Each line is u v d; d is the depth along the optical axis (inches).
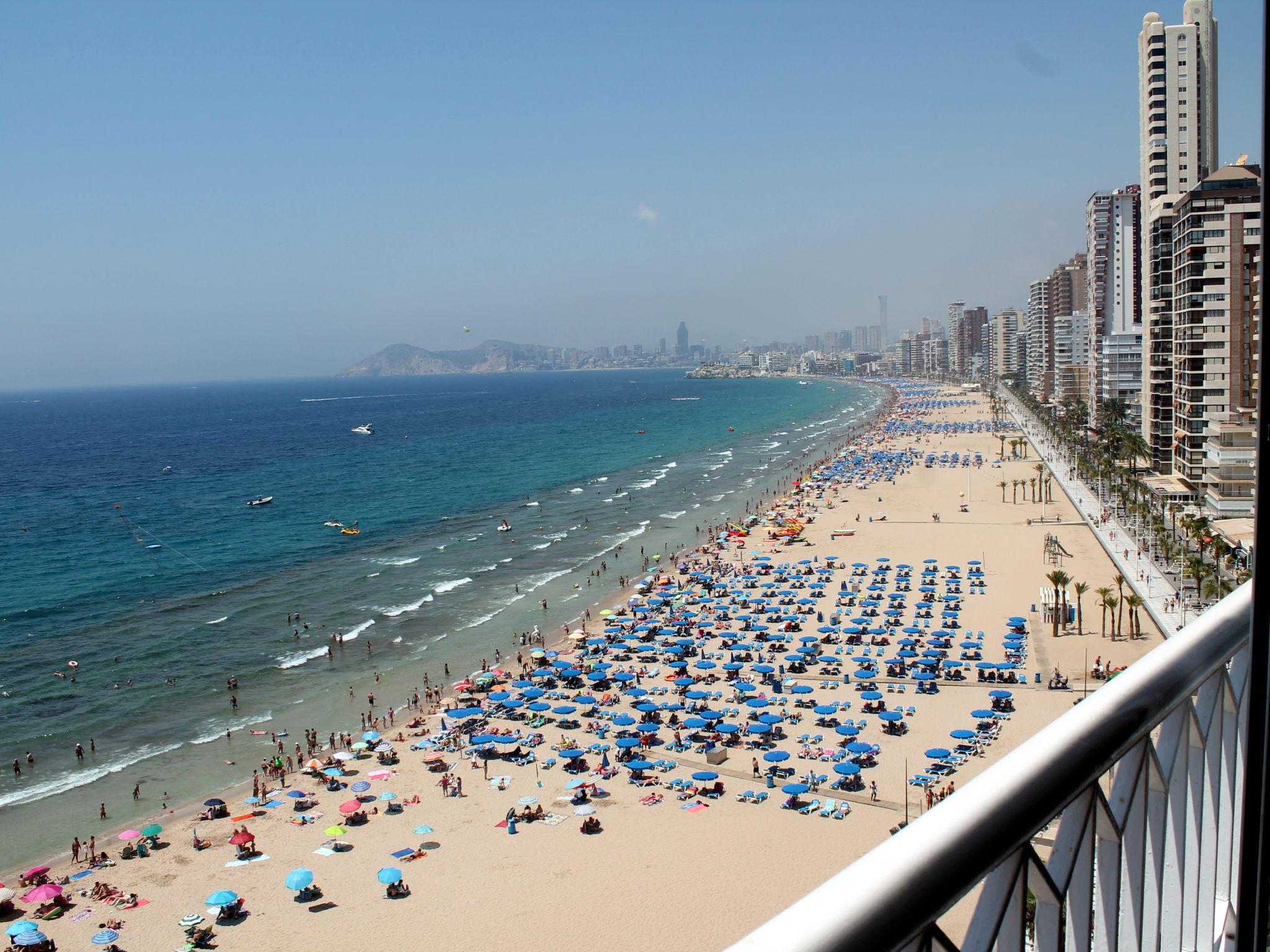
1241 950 264.1
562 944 1636.3
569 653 3248.0
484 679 2962.6
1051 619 3287.4
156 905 1822.1
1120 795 281.9
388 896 1817.2
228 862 1977.1
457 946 1644.9
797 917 181.0
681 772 2316.7
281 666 3253.0
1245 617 324.5
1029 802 225.0
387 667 3223.4
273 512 6318.9
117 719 2819.9
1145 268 5442.9
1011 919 227.9
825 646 3198.8
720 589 3976.4
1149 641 3073.3
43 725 2792.8
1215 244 4320.9
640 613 3678.6
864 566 4188.0
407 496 6879.9
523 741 2522.1
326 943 1674.5
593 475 7741.1
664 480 7362.2
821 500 6082.7
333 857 1980.8
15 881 1934.1
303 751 2566.4
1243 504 3762.3
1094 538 4667.8
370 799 2244.1
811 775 2219.5
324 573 4584.2
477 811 2158.0
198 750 2596.0
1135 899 281.3
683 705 2691.9
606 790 2231.8
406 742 2578.7
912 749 2367.1
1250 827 262.1
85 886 1898.4
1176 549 3833.7
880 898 187.8
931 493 6190.9
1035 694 2679.6
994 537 4776.1
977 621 3385.8
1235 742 348.8
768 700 2723.9
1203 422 4397.1
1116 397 6879.9
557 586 4220.0
